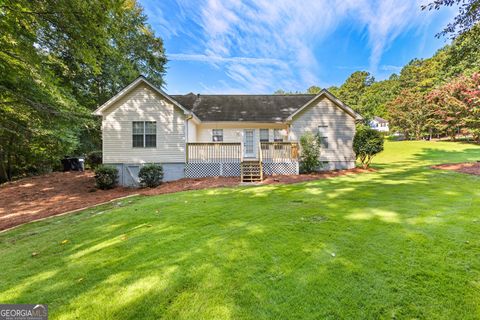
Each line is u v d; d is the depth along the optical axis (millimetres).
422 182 8539
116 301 2568
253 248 3686
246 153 14836
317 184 9078
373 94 47969
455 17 5598
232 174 12258
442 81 30125
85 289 2822
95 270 3258
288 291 2609
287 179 10727
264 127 14977
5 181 14719
